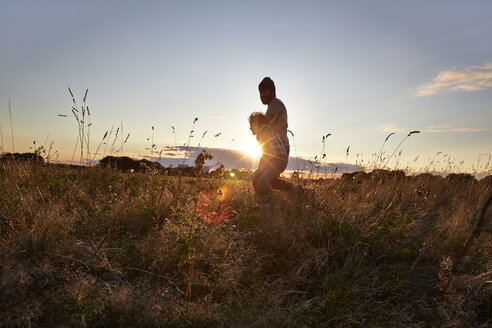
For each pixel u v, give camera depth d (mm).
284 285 2904
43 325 2055
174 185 5336
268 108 5078
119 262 2953
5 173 5191
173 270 2914
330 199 4816
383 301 2762
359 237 3738
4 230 3256
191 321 2273
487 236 4219
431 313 2523
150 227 3781
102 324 2127
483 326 2322
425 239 4133
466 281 2852
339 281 2945
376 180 6531
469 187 7332
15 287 2250
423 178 8148
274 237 3705
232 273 2814
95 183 5496
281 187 4977
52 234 3189
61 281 2549
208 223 3988
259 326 2273
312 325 2420
